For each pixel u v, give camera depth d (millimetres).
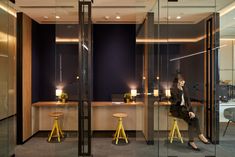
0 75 3814
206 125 4480
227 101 4867
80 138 3820
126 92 5766
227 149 4160
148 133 4281
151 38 4430
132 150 4164
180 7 4285
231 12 4449
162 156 3926
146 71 4512
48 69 5750
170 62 4535
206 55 4805
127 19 5301
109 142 4688
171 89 4387
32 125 5129
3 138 3873
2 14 3779
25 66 4770
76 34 3863
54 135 4438
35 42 5438
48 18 5172
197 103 4531
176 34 4633
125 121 5508
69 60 3955
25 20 4777
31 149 4211
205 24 4816
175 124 4254
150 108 4324
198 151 4070
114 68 5781
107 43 5766
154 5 4277
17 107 4531
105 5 4188
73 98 3941
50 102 5488
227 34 4883
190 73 4668
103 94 5789
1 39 3789
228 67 4914
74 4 3838
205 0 4012
